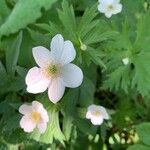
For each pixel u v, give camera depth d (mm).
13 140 228
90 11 210
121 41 228
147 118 274
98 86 268
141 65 229
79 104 233
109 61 232
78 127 235
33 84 194
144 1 257
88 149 269
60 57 194
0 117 239
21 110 207
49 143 224
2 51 244
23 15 240
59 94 198
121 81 239
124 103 270
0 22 250
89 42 213
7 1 257
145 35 227
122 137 278
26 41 241
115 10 233
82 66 226
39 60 194
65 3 209
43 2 242
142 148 239
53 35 211
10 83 219
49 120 220
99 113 231
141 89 230
